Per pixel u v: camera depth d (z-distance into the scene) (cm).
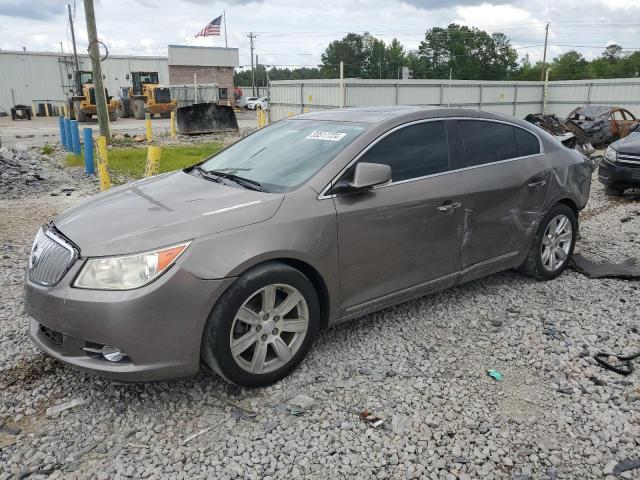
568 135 642
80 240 319
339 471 276
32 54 4850
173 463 282
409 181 401
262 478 271
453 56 10175
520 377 362
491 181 449
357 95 2900
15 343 404
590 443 298
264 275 326
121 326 297
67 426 311
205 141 2197
